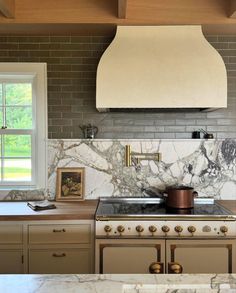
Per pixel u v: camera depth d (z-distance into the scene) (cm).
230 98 299
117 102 250
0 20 255
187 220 234
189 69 251
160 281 106
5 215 240
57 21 256
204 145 294
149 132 300
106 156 295
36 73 296
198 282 106
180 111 298
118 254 235
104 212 244
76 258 243
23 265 243
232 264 234
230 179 295
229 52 296
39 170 297
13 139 307
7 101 307
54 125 298
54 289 100
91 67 297
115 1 254
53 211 250
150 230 233
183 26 257
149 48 254
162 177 295
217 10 254
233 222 233
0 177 306
